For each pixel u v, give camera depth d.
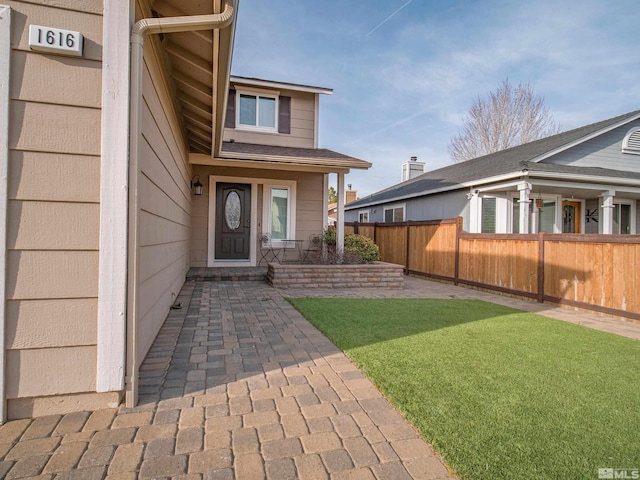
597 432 2.06
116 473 1.62
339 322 4.45
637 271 5.09
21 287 2.02
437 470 1.71
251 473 1.66
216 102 4.30
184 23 2.29
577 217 12.55
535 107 22.08
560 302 6.14
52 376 2.08
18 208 2.01
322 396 2.44
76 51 2.07
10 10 1.98
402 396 2.45
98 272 2.14
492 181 9.89
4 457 1.70
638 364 3.20
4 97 1.98
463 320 4.78
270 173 9.42
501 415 2.22
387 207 16.08
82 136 2.11
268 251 9.44
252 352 3.30
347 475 1.66
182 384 2.58
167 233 4.41
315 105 10.34
